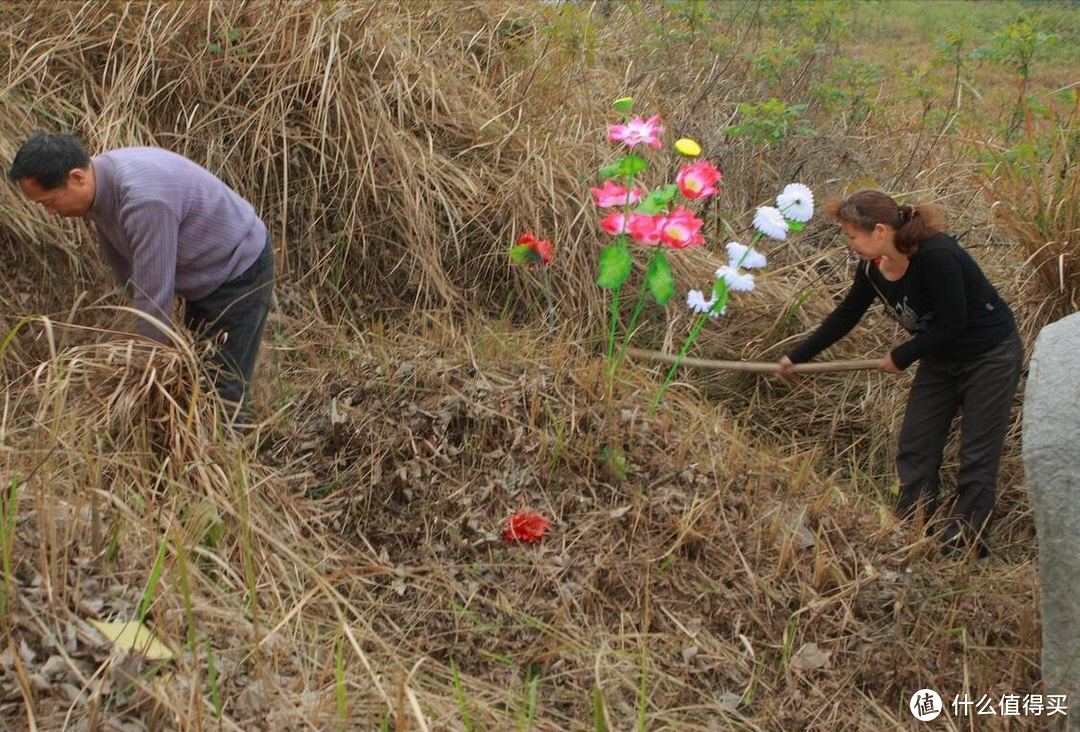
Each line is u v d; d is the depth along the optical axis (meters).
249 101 4.57
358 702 2.53
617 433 3.53
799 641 3.10
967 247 4.98
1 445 2.82
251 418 3.62
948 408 3.96
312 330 4.32
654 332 4.73
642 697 2.53
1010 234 4.73
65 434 2.92
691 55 6.46
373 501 3.32
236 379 3.42
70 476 2.80
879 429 4.50
